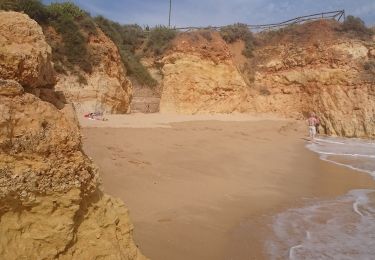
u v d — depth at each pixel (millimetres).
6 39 4137
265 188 12375
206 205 9758
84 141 13430
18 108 3676
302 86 34219
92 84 24250
